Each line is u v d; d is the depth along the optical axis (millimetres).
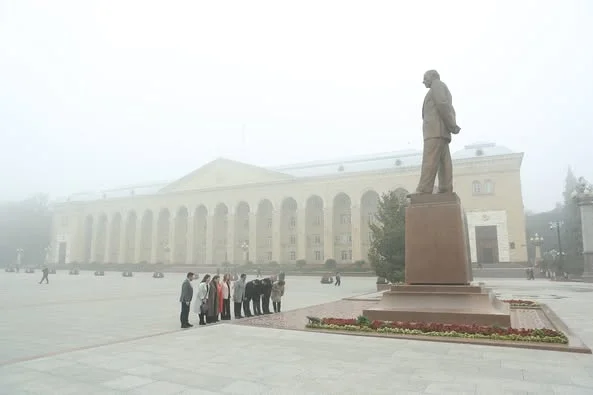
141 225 80562
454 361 6906
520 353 7473
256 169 72000
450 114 11594
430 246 10922
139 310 16344
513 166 52875
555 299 19547
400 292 10875
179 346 8500
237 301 13711
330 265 58688
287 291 28156
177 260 76938
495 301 11367
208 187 74750
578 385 5523
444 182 11656
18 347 8703
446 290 10492
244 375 6172
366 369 6441
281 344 8594
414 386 5527
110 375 6254
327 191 64625
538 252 53219
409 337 8844
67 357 7531
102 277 51750
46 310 16328
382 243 27625
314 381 5809
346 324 10469
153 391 5453
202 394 5309
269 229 71312
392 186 60156
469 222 53750
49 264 82438
